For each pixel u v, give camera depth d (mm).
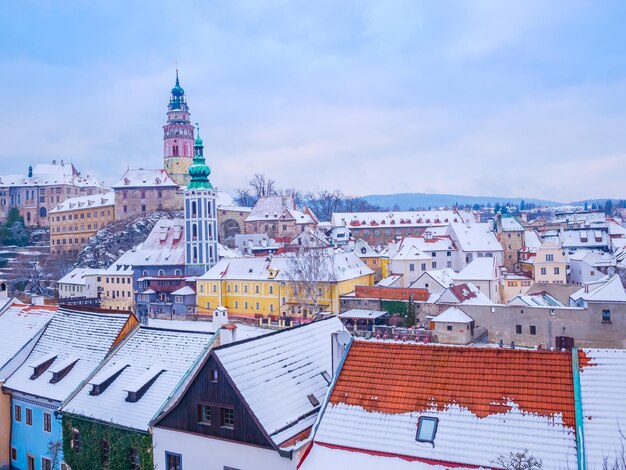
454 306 77688
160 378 34812
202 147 129375
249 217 181875
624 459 20531
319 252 103875
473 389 25594
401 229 188375
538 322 73750
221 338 36844
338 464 25000
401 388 26922
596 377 24281
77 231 199125
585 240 142500
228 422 28625
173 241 133375
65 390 37438
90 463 33969
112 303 132000
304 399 30750
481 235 133625
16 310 49750
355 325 89375
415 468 23734
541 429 23203
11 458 41156
